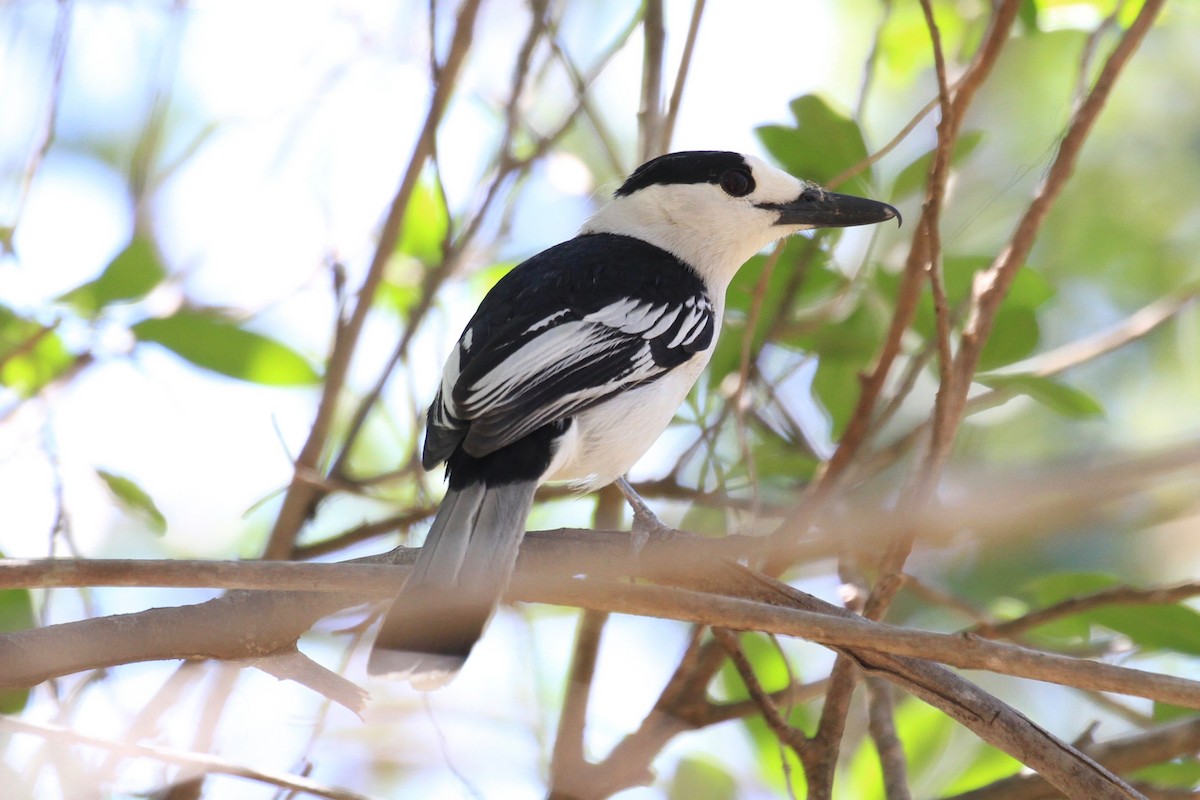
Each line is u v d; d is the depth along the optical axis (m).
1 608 9.43
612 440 8.91
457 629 7.25
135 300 10.49
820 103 10.58
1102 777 6.61
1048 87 14.17
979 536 9.10
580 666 9.59
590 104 12.34
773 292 10.84
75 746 8.75
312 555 10.36
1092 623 10.03
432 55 9.89
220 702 9.23
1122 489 8.12
